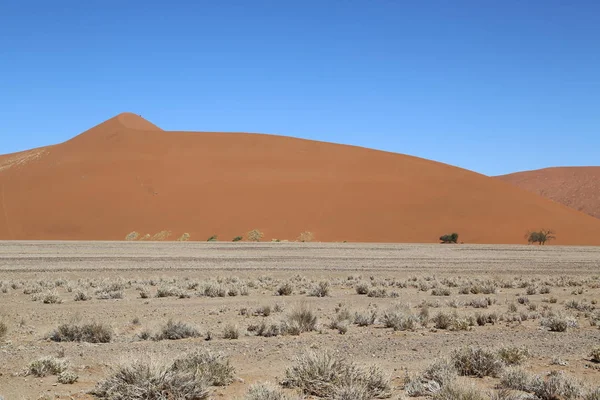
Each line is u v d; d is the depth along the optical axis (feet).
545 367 34.73
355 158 374.43
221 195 301.22
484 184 343.05
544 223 301.84
